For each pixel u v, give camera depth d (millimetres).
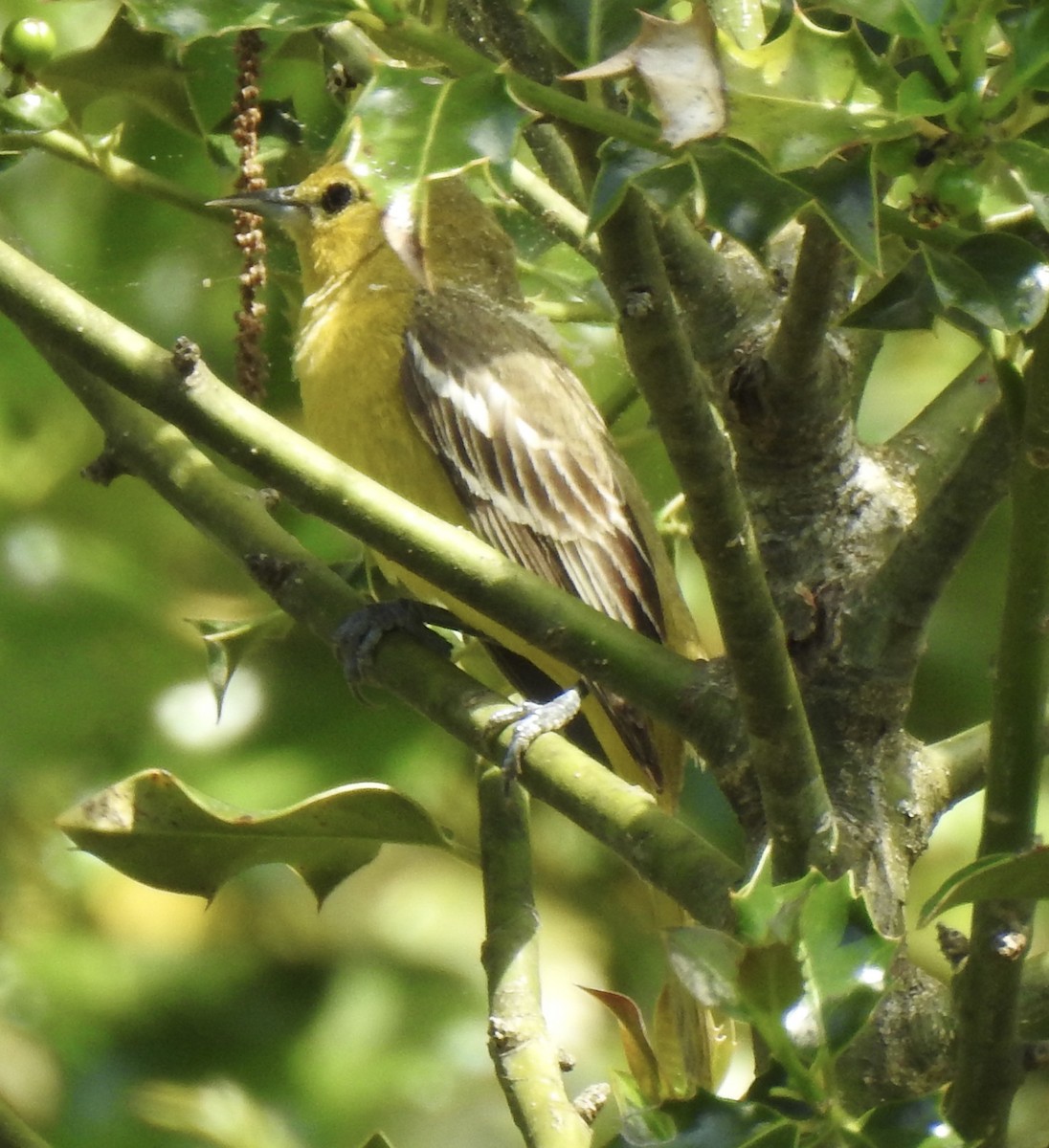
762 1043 4785
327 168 9047
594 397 9812
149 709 11016
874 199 3752
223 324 10648
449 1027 11352
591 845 11664
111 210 10406
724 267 5918
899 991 5336
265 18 3744
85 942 11273
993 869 3910
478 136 3457
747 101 3721
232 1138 10453
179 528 11492
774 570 5672
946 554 5199
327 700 11141
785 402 5504
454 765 11320
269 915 11656
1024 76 3809
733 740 5242
